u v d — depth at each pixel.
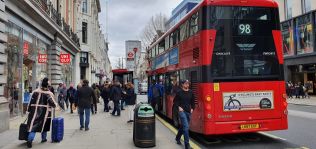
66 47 32.44
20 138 9.39
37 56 21.39
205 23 9.41
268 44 9.68
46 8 22.67
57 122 10.20
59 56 27.39
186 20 11.20
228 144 9.88
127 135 11.36
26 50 18.31
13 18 16.09
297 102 27.94
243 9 9.63
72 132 12.06
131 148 9.21
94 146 9.48
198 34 9.74
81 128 12.70
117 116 17.81
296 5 37.44
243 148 9.25
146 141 9.22
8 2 14.80
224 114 9.20
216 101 9.19
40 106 9.57
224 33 9.43
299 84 33.16
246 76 9.41
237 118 9.27
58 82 26.62
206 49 9.30
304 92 32.91
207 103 9.16
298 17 35.72
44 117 9.57
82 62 50.81
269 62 9.62
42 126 9.50
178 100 8.97
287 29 37.81
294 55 36.09
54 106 9.79
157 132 12.06
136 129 9.37
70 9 38.31
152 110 9.39
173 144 9.67
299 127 13.13
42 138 10.16
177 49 12.66
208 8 9.44
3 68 12.80
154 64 19.38
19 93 17.17
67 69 33.84
